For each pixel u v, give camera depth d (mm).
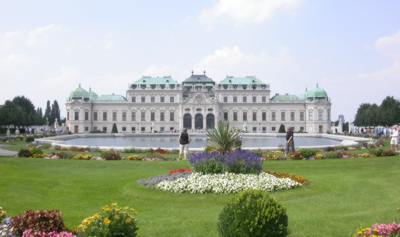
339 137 115125
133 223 15344
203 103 196125
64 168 40781
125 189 28844
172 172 33781
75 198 27203
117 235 14758
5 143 87125
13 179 31734
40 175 35188
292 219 20734
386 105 183750
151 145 86000
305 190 27875
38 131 184625
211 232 18828
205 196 25891
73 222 21328
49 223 16531
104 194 28266
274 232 14672
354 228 19031
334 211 22719
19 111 156750
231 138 34750
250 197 15289
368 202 24781
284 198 25984
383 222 19766
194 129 193375
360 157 49688
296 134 152750
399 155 51469
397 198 25672
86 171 38625
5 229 16094
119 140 114812
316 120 197875
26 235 15023
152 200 25891
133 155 55344
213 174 29688
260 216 14680
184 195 26219
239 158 31156
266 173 31375
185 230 19250
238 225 14750
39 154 51781
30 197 26828
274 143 97000
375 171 37938
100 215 15297
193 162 31828
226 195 25984
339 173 37562
